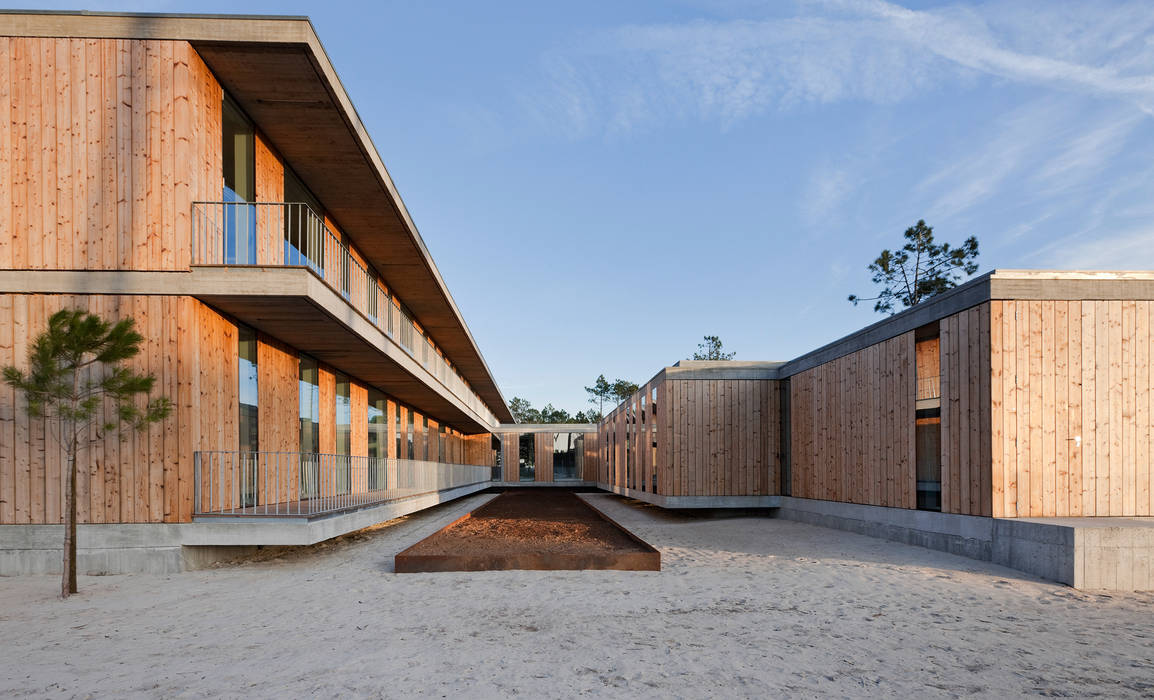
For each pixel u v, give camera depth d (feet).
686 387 57.47
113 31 29.78
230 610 22.18
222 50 29.96
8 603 23.22
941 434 35.45
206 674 15.69
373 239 50.19
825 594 24.93
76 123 29.66
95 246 29.30
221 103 32.30
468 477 88.74
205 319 30.50
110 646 17.99
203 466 30.07
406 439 70.59
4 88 29.76
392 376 52.80
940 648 18.04
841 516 46.80
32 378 24.47
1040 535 28.12
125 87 29.71
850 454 45.70
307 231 41.78
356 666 16.29
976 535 32.48
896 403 40.09
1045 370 31.73
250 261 34.71
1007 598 24.27
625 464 79.10
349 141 36.94
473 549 33.88
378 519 39.37
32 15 29.86
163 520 28.91
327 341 39.06
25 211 29.40
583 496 95.71
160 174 29.50
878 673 15.97
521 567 29.89
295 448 40.68
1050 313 31.99
